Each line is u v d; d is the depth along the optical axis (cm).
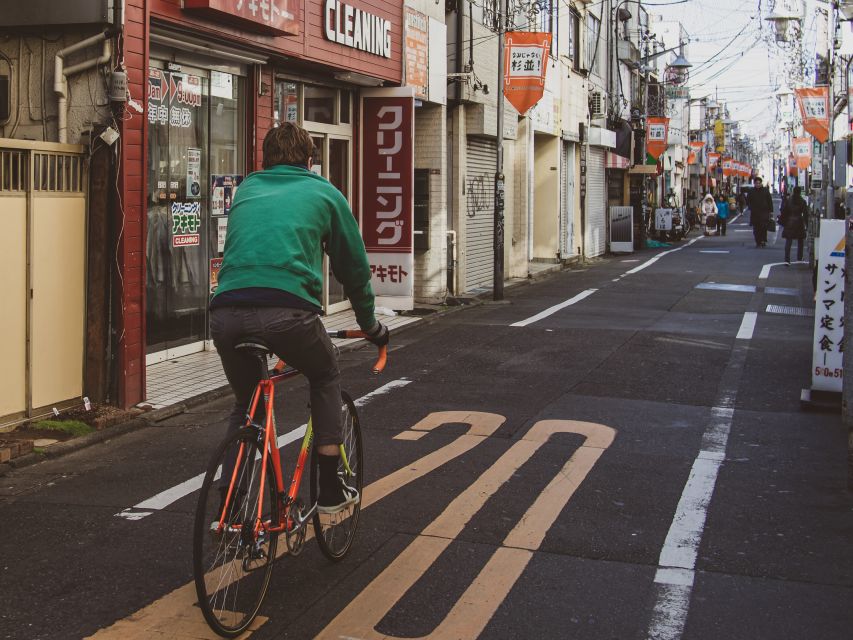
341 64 1322
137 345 852
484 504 579
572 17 2828
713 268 2478
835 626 416
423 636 401
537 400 878
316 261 423
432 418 805
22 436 732
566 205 2834
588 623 416
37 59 832
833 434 769
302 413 823
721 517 562
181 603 435
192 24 966
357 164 1489
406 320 1439
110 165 818
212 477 378
